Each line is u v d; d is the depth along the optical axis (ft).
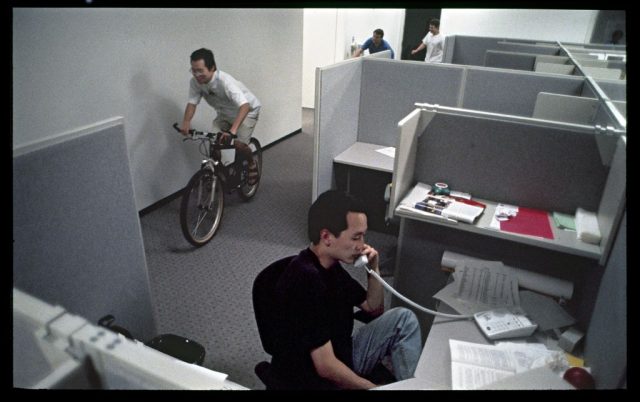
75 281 3.13
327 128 7.41
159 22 8.38
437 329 3.73
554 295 4.15
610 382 2.64
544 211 4.83
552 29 19.39
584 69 8.01
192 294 6.62
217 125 8.89
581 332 3.57
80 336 1.33
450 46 14.35
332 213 3.24
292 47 13.48
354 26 18.07
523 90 7.39
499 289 4.11
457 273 4.29
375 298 4.16
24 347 1.43
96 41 7.24
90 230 3.20
